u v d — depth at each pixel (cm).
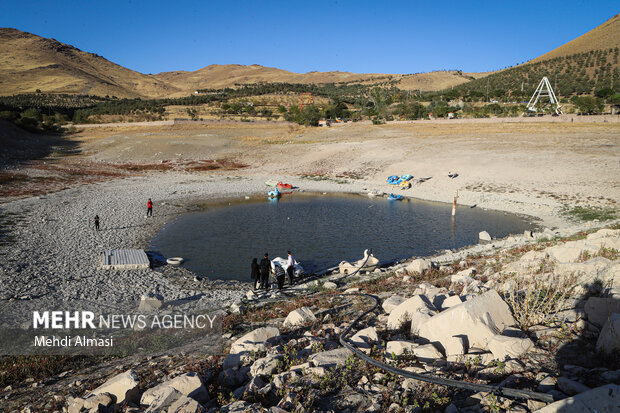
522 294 888
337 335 835
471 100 15875
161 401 522
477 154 5734
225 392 613
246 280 1889
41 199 3784
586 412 379
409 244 2522
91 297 1534
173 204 3909
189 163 6656
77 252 2225
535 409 450
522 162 5050
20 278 1731
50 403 640
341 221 3228
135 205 3734
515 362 558
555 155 5188
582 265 965
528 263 1327
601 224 2627
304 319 982
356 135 8656
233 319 1109
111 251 2191
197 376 595
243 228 2973
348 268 1916
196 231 2869
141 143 8319
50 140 8975
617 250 1218
